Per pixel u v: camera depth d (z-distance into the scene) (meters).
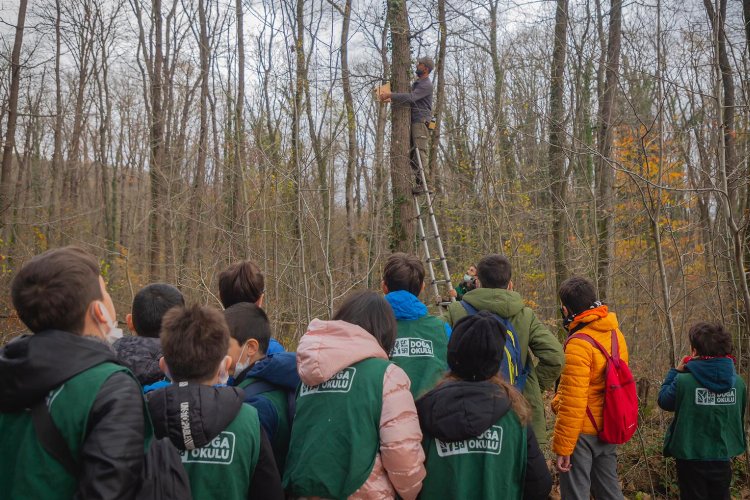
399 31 7.69
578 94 10.42
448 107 13.44
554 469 5.62
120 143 24.92
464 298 3.73
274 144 8.07
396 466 2.20
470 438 2.30
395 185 7.54
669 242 8.02
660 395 4.25
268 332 2.74
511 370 3.52
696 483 4.04
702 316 6.86
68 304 1.66
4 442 1.60
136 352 2.55
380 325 2.54
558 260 9.84
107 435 1.52
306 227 7.48
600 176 9.38
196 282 8.33
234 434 2.02
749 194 5.99
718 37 4.98
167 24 20.70
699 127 6.14
